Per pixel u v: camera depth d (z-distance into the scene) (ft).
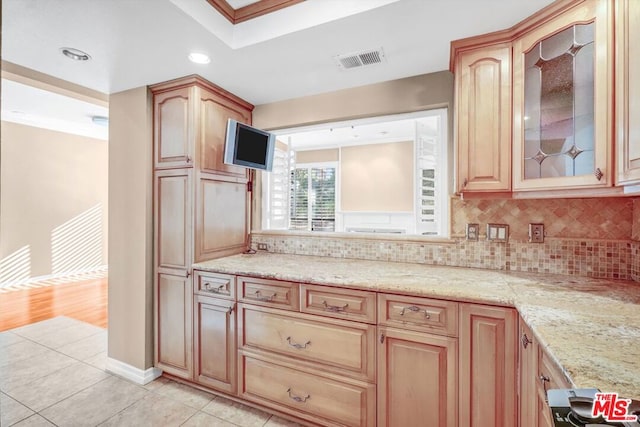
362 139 17.57
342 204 18.70
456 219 6.56
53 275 16.58
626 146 3.66
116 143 7.73
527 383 3.94
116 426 5.82
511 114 5.09
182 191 7.06
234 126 7.13
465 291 4.62
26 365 8.01
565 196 4.50
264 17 5.49
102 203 18.74
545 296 4.40
